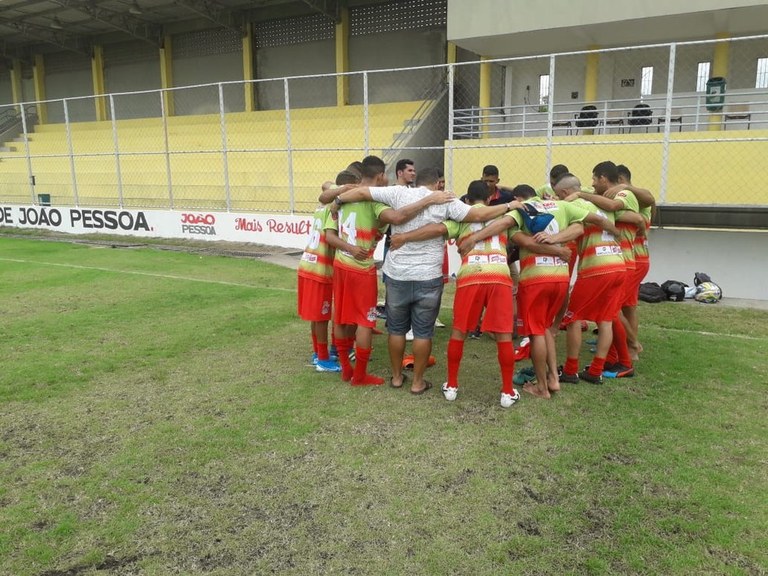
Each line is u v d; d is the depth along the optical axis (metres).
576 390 4.93
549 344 4.86
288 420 4.32
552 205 4.56
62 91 27.42
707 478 3.53
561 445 3.94
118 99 25.64
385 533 3.03
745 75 12.94
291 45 20.88
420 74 18.52
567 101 14.88
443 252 4.70
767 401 4.69
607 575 2.72
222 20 20.58
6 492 3.39
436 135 16.19
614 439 4.03
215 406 4.58
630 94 14.12
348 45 19.53
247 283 9.34
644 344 6.22
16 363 5.55
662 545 2.93
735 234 8.61
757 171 10.20
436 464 3.70
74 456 3.81
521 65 15.27
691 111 13.49
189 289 8.80
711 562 2.80
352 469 3.63
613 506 3.25
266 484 3.47
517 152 12.04
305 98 20.89
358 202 4.73
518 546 2.92
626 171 5.39
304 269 5.26
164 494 3.37
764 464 3.70
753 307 7.91
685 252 8.92
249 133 18.70
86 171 20.16
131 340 6.29
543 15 12.07
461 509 3.23
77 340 6.29
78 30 24.36
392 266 4.66
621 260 4.86
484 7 12.59
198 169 17.97
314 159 16.33
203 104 23.36
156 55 24.16
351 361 5.61
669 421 4.32
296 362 5.62
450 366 4.66
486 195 4.74
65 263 11.25
